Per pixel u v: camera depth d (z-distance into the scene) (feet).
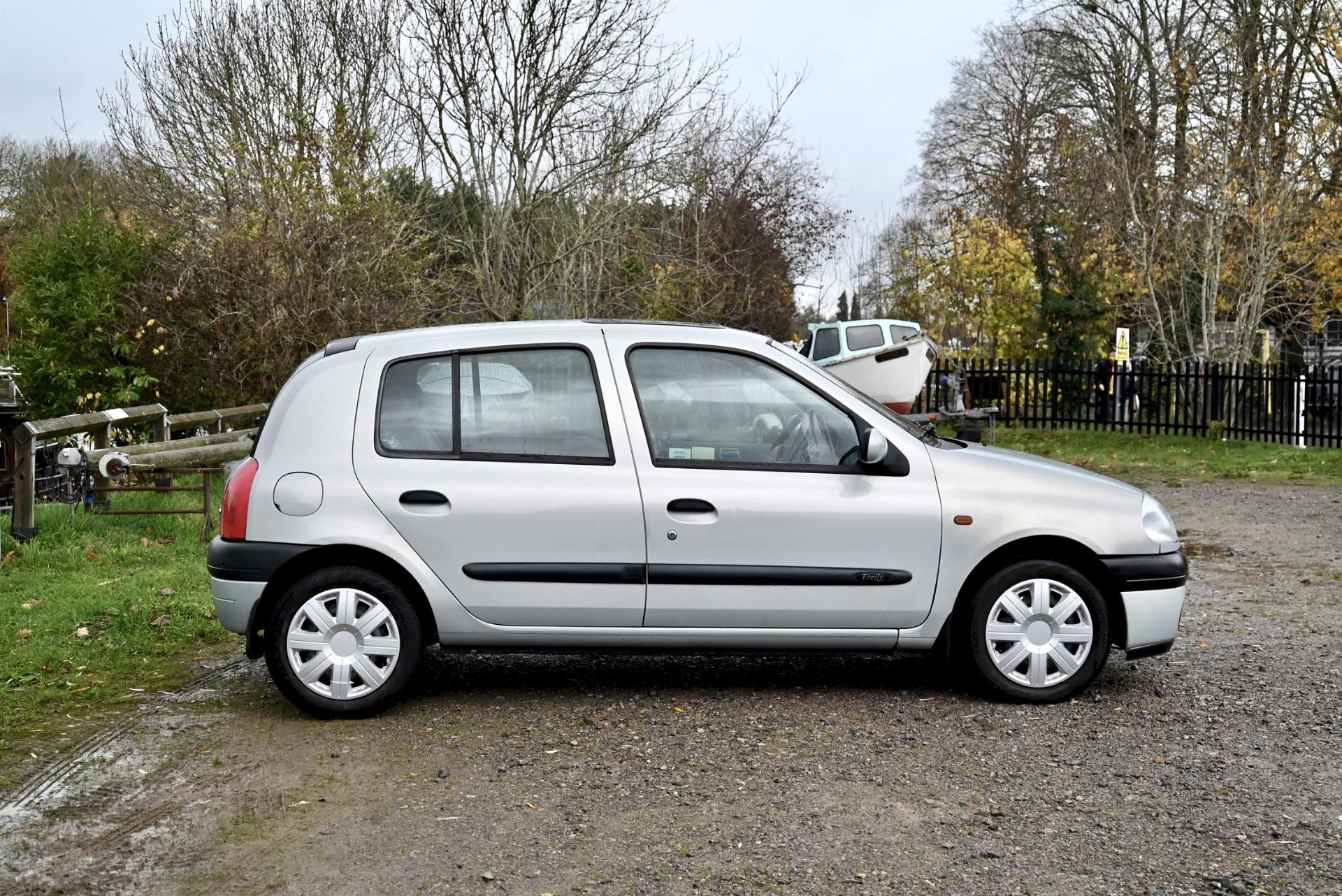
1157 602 18.66
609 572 17.98
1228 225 79.87
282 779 15.33
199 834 13.48
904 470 18.45
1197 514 42.11
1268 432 70.38
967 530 18.34
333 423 18.11
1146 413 83.35
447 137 64.49
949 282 97.25
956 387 80.43
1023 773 15.38
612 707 18.69
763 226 106.52
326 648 17.84
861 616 18.34
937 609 18.42
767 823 13.67
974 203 144.15
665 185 66.64
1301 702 18.63
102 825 13.75
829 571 18.20
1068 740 16.76
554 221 67.31
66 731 17.43
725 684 20.04
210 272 51.24
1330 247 83.05
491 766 15.79
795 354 18.85
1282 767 15.52
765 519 18.08
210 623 23.72
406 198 63.41
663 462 18.19
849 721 17.79
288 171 56.70
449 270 65.21
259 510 17.75
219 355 51.57
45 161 105.09
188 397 51.93
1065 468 19.36
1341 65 86.79
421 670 21.09
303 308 51.21
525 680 20.38
